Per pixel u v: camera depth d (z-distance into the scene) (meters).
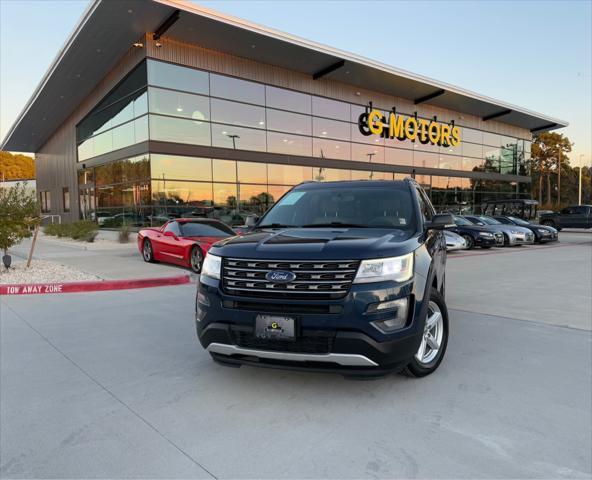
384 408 3.01
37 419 2.92
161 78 18.83
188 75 19.66
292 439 2.62
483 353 4.15
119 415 2.96
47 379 3.61
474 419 2.84
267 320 2.94
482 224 18.12
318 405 3.07
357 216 4.16
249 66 21.64
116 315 5.84
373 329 2.84
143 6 16.27
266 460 2.40
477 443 2.55
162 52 18.81
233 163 21.17
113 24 17.50
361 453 2.46
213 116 20.44
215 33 18.59
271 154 22.48
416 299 3.09
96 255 13.55
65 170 31.03
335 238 3.33
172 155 19.20
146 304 6.52
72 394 3.31
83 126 26.86
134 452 2.50
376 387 3.36
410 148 29.67
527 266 11.18
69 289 7.63
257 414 2.95
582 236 24.31
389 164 28.34
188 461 2.40
